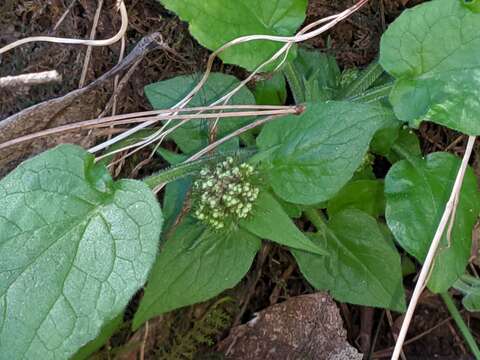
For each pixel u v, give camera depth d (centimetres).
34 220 16
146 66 24
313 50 26
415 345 27
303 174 19
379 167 26
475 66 19
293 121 20
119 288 16
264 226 19
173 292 20
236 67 25
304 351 24
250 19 21
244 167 19
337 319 24
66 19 23
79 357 21
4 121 21
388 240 24
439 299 27
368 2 25
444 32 19
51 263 16
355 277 23
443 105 19
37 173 17
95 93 22
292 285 26
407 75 20
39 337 16
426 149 26
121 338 23
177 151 24
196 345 25
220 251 21
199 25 20
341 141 19
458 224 21
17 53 23
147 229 17
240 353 25
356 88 23
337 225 23
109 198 17
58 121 22
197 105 22
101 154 23
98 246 17
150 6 24
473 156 26
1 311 16
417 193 21
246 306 26
